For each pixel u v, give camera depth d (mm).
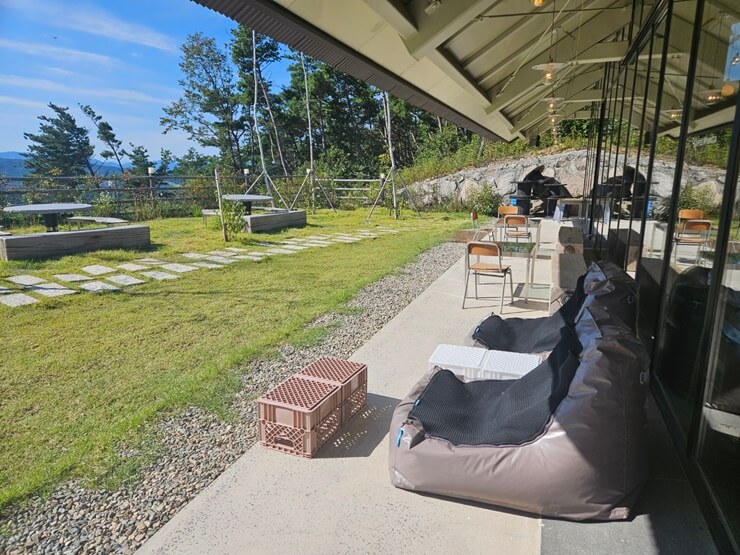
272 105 33406
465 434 2189
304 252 8664
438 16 2957
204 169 44906
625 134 5402
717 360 1988
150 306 5324
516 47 4977
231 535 1941
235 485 2254
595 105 10953
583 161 15086
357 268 7293
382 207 16922
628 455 1928
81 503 2162
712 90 2225
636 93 4676
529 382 2289
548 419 1979
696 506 1988
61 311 5109
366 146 33562
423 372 3488
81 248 8102
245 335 4395
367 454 2488
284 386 2680
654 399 2867
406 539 1897
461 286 6129
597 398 1904
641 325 3639
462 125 7383
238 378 3471
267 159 36906
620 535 1867
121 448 2598
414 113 31453
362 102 31938
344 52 3193
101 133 45500
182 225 11680
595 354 1972
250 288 6109
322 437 2553
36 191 11055
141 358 3885
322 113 33094
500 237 9359
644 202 3734
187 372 3602
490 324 3621
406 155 33156
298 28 2715
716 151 2143
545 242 8734
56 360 3844
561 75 6723
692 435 2133
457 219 14109
